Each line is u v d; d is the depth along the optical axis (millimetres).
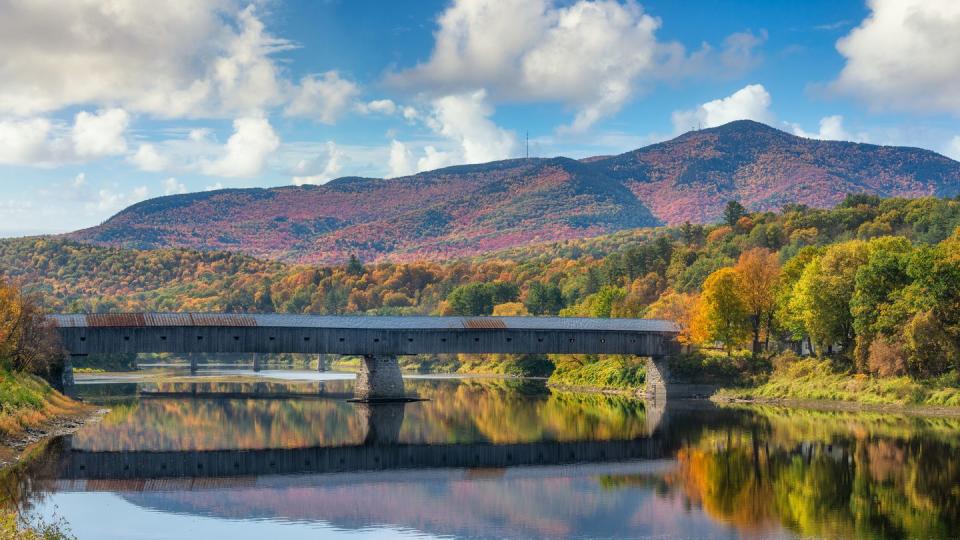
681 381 140250
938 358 116625
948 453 81688
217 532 57531
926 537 55344
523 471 77688
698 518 60594
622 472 76688
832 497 65750
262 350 127062
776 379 133500
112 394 147750
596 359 172875
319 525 59500
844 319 127812
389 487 71125
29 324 107000
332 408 126438
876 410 114625
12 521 43625
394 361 137375
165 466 78438
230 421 110000
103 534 56406
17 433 87188
